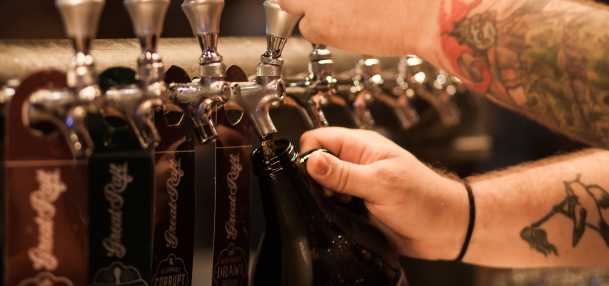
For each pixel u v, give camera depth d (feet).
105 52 2.82
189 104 2.55
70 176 2.31
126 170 2.38
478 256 3.43
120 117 2.35
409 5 2.91
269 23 2.60
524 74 2.80
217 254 2.80
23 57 2.55
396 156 3.09
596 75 2.64
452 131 6.14
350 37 2.94
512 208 3.43
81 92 2.16
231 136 2.84
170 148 2.60
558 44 2.71
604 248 3.54
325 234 2.77
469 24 2.87
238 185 2.88
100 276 2.36
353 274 2.74
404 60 4.35
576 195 3.53
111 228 2.36
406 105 4.46
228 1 5.29
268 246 2.79
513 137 6.70
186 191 2.65
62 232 2.30
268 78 2.59
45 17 3.83
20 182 2.22
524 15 2.81
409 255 3.37
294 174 2.77
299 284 2.70
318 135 3.17
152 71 2.31
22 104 2.20
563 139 6.59
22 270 2.24
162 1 2.30
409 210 3.08
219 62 2.50
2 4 3.71
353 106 3.96
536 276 5.77
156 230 2.57
